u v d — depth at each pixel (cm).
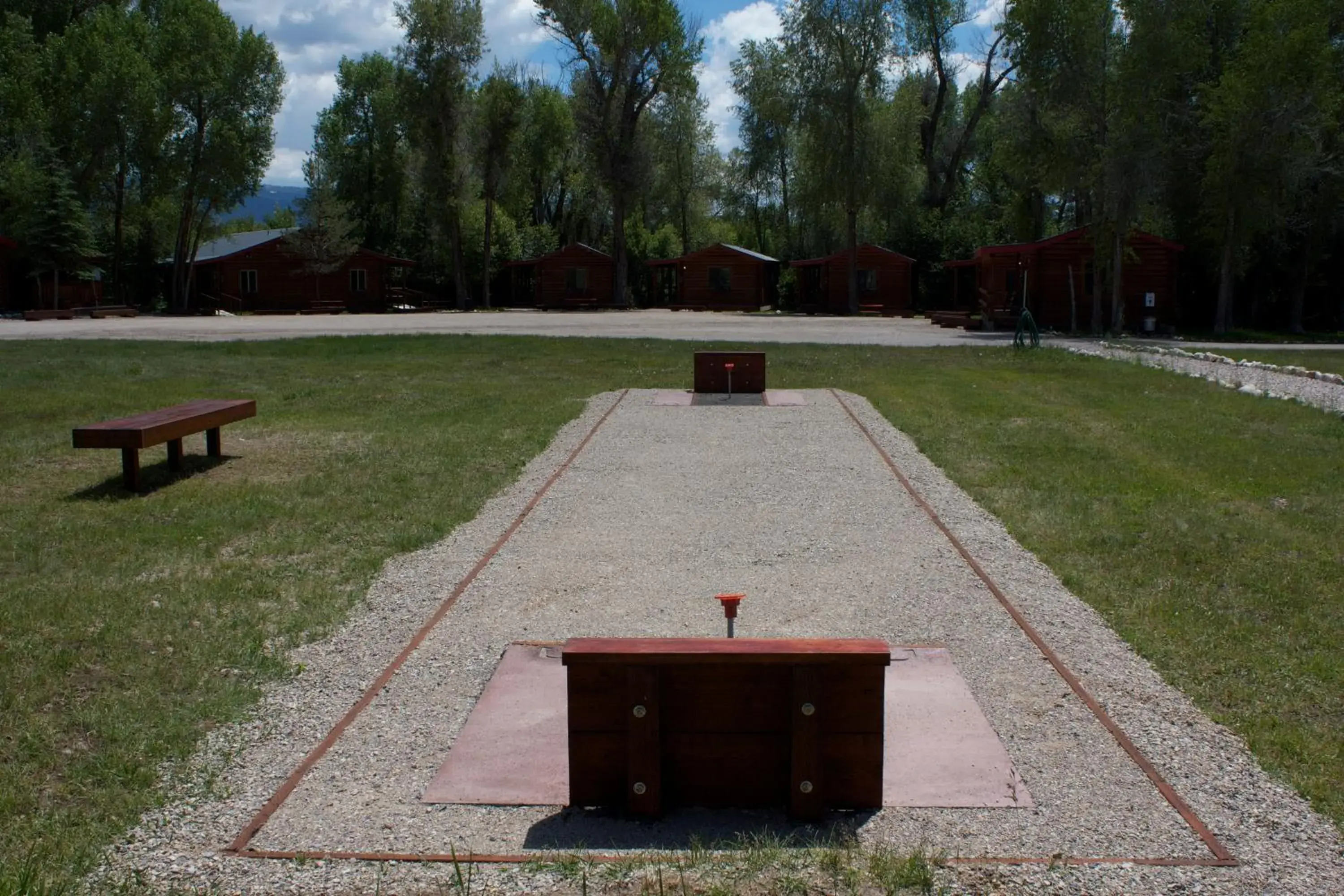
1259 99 2966
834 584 676
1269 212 3062
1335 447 1157
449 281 5972
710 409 1455
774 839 377
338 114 6762
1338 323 3706
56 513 841
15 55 4375
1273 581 675
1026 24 3209
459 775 427
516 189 6331
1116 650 562
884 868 352
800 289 5159
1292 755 444
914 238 5072
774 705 397
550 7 5166
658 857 361
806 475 1016
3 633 564
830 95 4566
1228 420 1348
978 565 714
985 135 5697
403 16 5122
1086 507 873
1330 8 3100
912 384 1747
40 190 4131
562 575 695
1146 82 2981
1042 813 397
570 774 399
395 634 586
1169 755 445
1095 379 1834
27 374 1733
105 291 5134
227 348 2330
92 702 486
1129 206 3023
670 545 770
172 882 348
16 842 370
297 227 5534
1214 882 350
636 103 5500
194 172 4681
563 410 1415
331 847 373
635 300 5994
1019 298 3534
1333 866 361
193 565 701
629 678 391
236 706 488
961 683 516
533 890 342
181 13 4778
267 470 1023
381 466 1036
